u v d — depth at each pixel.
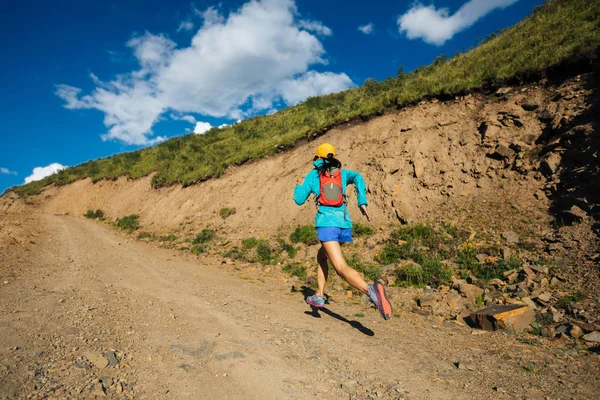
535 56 10.91
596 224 6.43
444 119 11.56
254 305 5.42
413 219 9.38
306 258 9.11
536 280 5.56
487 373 3.12
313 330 4.25
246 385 2.63
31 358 2.67
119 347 3.15
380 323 4.82
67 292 5.18
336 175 4.04
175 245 12.30
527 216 7.71
